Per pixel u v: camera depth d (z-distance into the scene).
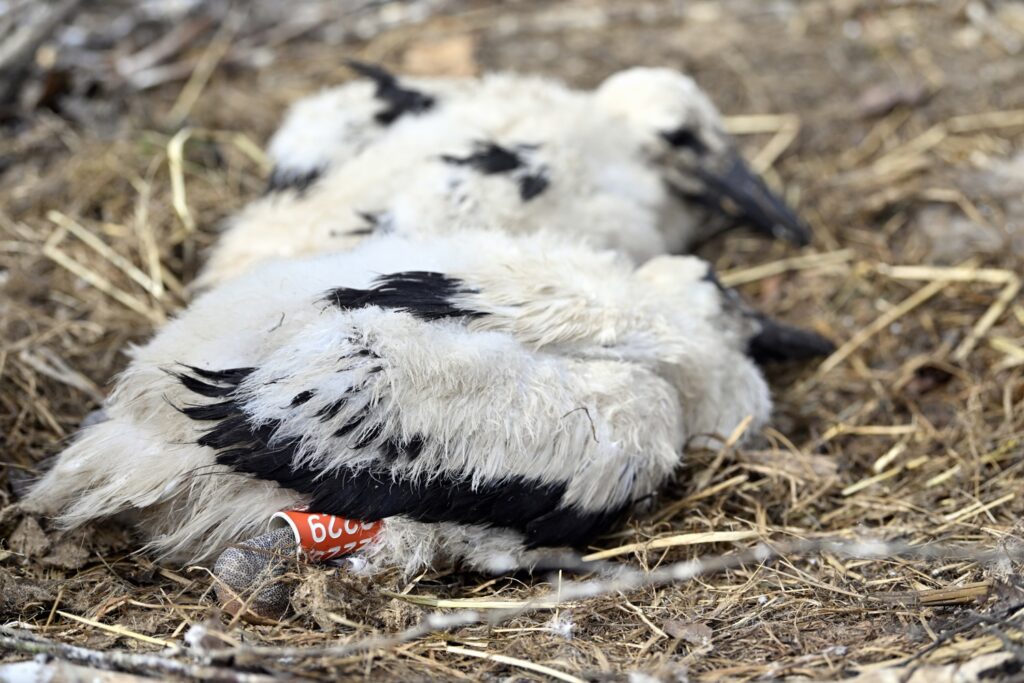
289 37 9.78
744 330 6.63
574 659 4.78
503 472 5.16
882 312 7.50
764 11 10.05
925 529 5.69
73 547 5.31
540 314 5.38
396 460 5.02
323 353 5.00
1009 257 7.63
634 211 7.29
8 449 5.91
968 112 8.93
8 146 8.20
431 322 5.19
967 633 4.66
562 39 9.84
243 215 7.21
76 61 9.11
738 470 6.09
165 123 8.62
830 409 6.93
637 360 5.66
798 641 4.83
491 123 6.98
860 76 9.35
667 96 7.93
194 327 5.30
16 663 4.46
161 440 5.06
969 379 6.89
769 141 8.91
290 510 5.03
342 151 7.27
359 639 4.78
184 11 9.83
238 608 4.85
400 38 9.85
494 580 5.41
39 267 7.12
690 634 4.91
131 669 4.41
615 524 5.70
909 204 8.18
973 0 9.92
